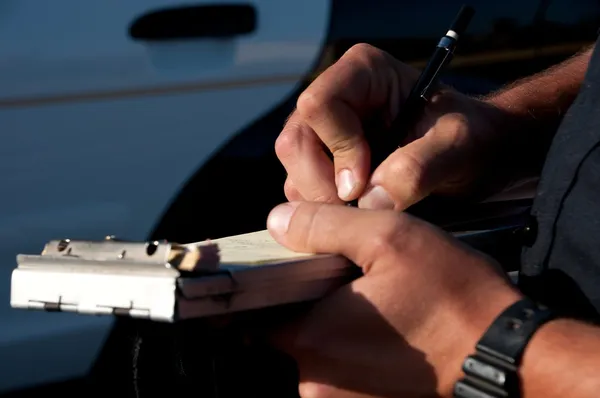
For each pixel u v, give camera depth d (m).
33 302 1.10
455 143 1.50
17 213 2.94
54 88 2.91
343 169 1.50
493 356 1.13
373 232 1.15
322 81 1.51
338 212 1.18
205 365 1.26
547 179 1.37
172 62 3.03
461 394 1.14
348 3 3.21
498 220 1.51
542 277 1.35
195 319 1.17
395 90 1.60
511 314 1.15
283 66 3.15
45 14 2.88
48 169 2.94
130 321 1.25
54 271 1.10
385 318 1.15
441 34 3.33
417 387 1.19
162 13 2.99
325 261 1.16
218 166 3.12
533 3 3.42
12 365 3.06
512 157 1.62
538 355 1.12
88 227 3.01
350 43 3.21
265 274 1.09
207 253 1.05
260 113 3.15
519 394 1.13
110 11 2.94
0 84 2.84
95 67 2.93
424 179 1.45
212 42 3.06
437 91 1.59
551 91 1.71
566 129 1.36
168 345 1.26
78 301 1.08
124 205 3.04
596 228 1.28
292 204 1.23
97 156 2.99
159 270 1.03
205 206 3.12
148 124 3.03
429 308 1.15
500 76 3.36
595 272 1.29
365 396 1.21
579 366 1.09
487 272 1.18
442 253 1.16
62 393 3.15
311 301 1.18
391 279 1.14
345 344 1.18
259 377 1.26
